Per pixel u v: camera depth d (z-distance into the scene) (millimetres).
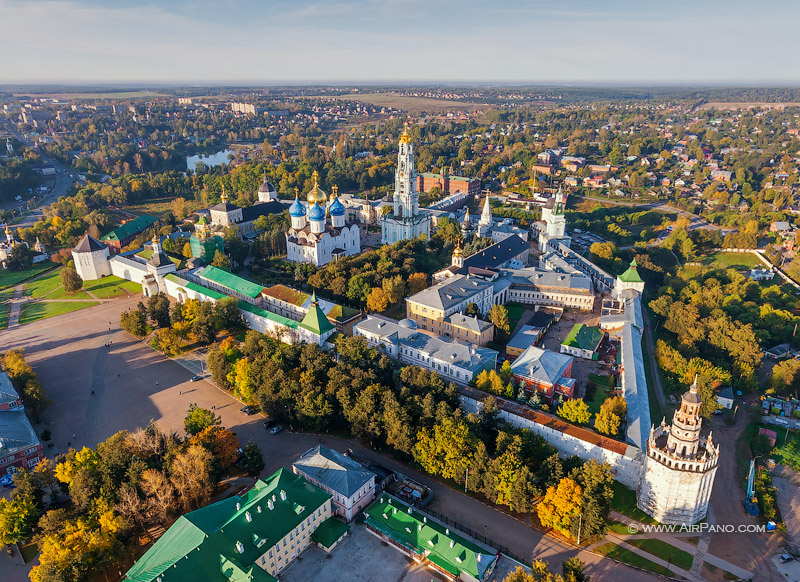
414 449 165125
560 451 174000
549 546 141625
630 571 134125
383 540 142375
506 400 188500
